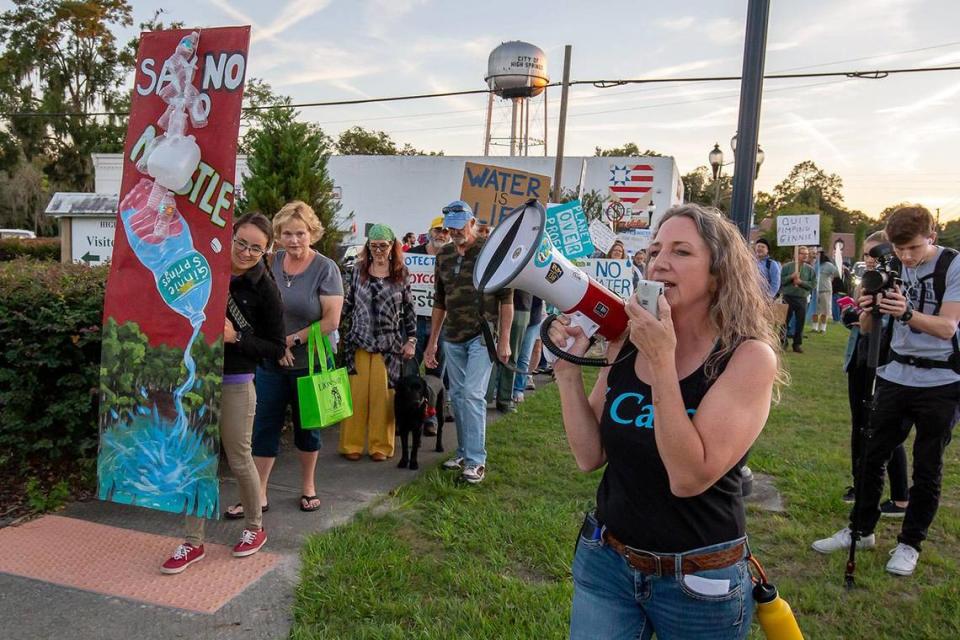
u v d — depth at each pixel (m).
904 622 3.27
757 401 1.64
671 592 1.72
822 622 3.28
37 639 2.93
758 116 4.78
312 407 4.16
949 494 5.05
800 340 12.76
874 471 3.95
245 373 3.63
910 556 3.77
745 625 1.75
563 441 6.06
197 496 3.56
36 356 4.48
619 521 1.77
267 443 4.30
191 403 3.53
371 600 3.24
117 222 3.64
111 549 3.79
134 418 3.68
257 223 3.54
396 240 5.48
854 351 4.41
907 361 3.73
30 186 49.53
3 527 4.04
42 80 42.53
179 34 3.44
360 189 21.44
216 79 3.40
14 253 28.30
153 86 3.53
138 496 3.71
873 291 3.58
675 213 1.78
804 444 6.25
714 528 1.70
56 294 4.62
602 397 2.00
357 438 5.53
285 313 4.25
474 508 4.46
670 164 19.30
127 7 42.69
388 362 5.45
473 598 3.30
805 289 12.70
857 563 3.85
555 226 7.10
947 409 3.65
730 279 1.71
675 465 1.57
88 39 42.38
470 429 4.96
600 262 9.04
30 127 42.25
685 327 1.77
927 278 3.67
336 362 5.88
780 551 4.05
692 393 1.68
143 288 3.60
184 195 3.48
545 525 4.13
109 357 3.71
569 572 3.59
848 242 44.97
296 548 3.87
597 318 1.87
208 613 3.17
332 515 4.36
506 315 4.86
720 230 1.72
